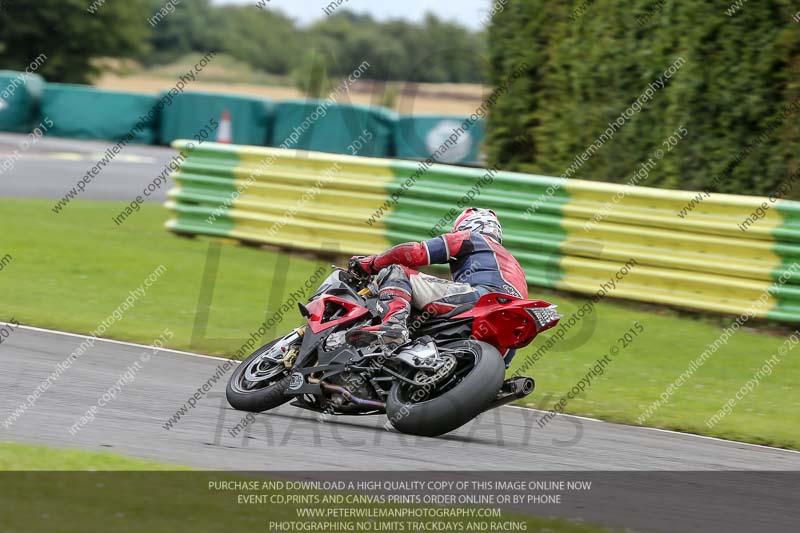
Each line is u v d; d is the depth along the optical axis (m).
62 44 148.00
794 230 38.22
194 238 56.16
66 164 83.19
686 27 45.28
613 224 42.72
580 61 51.62
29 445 19.77
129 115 103.81
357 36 174.00
